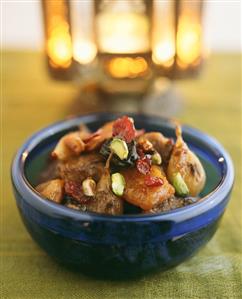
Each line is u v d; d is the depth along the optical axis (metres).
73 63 0.51
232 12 0.92
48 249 0.32
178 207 0.32
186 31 0.50
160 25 0.49
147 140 0.35
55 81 0.54
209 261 0.34
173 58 0.51
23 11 0.95
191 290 0.32
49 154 0.37
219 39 0.81
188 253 0.31
